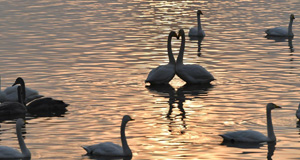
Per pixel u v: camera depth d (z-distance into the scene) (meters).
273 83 28.91
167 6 59.06
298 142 20.03
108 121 22.94
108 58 35.28
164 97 26.97
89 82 29.66
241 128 21.75
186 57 35.50
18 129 18.88
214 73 31.44
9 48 38.25
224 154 18.95
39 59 34.91
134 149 19.52
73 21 49.09
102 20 49.75
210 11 55.19
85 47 38.56
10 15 52.25
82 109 24.80
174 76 31.41
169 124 22.50
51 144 20.19
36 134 21.45
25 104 25.75
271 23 48.03
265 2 60.62
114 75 31.20
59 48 38.22
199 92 27.84
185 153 19.08
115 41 40.62
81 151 19.38
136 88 28.69
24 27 46.22
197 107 25.00
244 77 30.34
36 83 29.33
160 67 30.06
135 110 24.64
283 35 42.62
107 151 18.80
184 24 48.09
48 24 47.62
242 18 50.72
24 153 18.81
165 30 45.25
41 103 24.73
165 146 19.83
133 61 34.53
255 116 23.31
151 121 22.95
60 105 24.92
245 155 18.84
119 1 62.88
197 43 40.25
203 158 18.61
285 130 21.34
